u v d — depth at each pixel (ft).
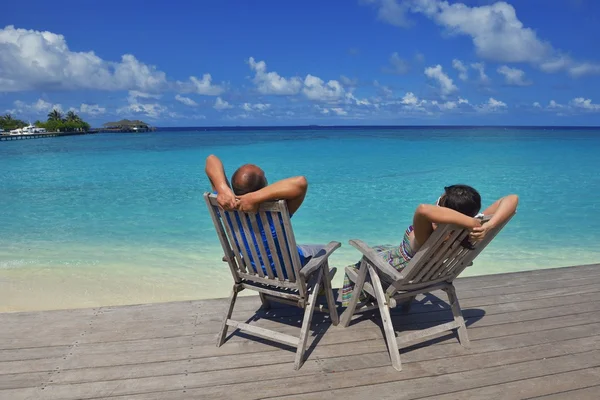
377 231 26.00
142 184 45.57
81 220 29.19
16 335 10.59
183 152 90.84
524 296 13.28
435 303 12.82
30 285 17.74
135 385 8.68
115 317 11.64
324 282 10.72
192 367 9.32
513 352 10.00
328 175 51.08
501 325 11.37
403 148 95.66
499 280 14.58
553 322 11.56
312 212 31.22
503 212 8.68
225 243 9.80
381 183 44.55
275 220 8.57
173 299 16.55
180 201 36.01
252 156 77.97
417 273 9.48
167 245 23.40
